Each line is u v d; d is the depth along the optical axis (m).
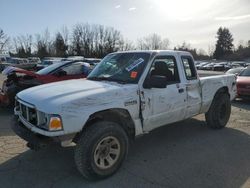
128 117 4.39
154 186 3.85
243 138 5.94
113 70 5.00
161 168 4.41
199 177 4.12
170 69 5.25
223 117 6.68
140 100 4.46
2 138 5.75
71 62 9.25
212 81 6.16
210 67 52.84
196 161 4.70
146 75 4.61
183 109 5.38
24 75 8.23
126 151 4.25
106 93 4.04
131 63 4.89
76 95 3.86
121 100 4.17
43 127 3.75
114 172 4.12
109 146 4.04
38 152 5.01
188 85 5.45
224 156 4.92
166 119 5.05
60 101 3.70
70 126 3.65
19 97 4.36
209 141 5.71
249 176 4.16
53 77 8.64
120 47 75.12
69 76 8.94
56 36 71.31
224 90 6.66
